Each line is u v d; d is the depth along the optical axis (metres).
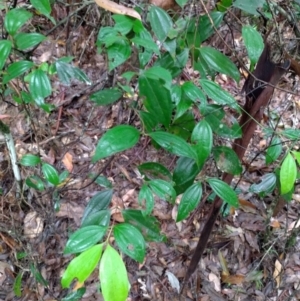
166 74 0.66
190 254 1.70
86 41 1.46
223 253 1.74
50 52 1.66
